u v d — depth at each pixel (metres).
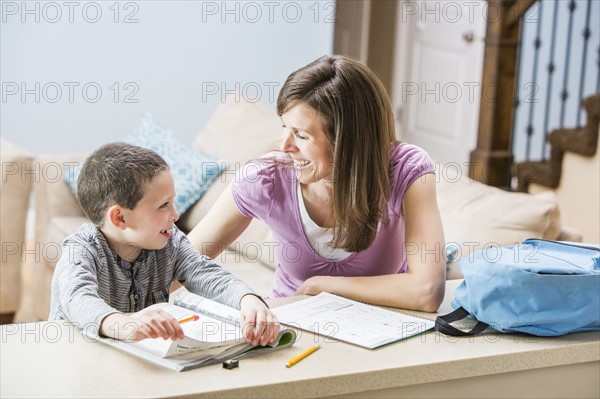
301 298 1.81
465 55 5.48
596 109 3.94
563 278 1.58
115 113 4.84
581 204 4.12
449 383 1.49
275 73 5.18
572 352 1.57
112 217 1.59
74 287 1.51
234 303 1.59
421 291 1.76
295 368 1.40
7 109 4.62
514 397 1.56
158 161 1.62
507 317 1.58
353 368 1.41
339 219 1.75
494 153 4.56
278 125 3.43
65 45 4.65
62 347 1.43
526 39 5.65
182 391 1.28
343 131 1.68
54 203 3.38
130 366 1.37
